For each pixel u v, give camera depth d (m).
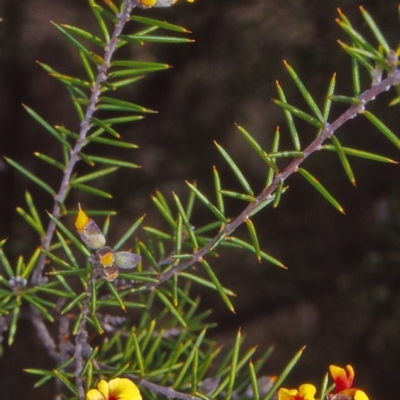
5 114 0.83
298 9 0.72
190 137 0.84
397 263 0.78
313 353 0.87
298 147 0.56
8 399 0.81
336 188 0.81
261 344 0.89
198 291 0.89
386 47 0.54
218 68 0.77
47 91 0.83
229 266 0.88
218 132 0.83
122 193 0.87
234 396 0.60
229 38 0.75
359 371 0.83
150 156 0.86
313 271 0.83
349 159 0.79
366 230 0.82
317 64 0.73
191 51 0.77
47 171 0.85
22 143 0.85
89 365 0.57
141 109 0.58
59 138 0.59
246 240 0.86
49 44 0.79
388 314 0.81
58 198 0.59
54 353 0.61
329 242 0.83
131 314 0.83
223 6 0.73
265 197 0.56
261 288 0.86
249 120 0.81
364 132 0.76
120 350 0.62
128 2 0.57
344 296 0.83
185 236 0.60
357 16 0.70
